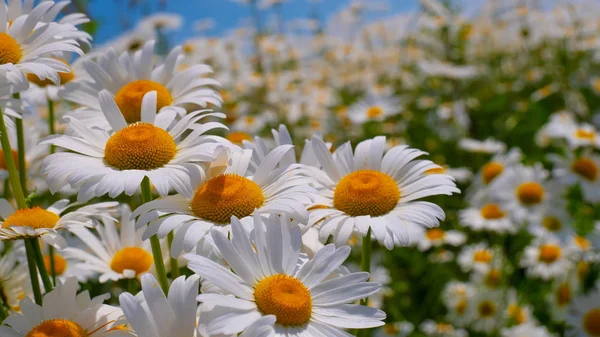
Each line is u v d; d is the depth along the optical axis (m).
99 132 0.26
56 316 0.24
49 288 0.26
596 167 0.51
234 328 0.21
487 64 1.10
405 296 0.53
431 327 0.49
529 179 0.52
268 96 0.82
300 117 0.81
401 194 0.28
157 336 0.22
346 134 0.80
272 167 0.26
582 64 0.91
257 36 0.97
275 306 0.22
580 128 0.56
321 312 0.23
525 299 0.50
